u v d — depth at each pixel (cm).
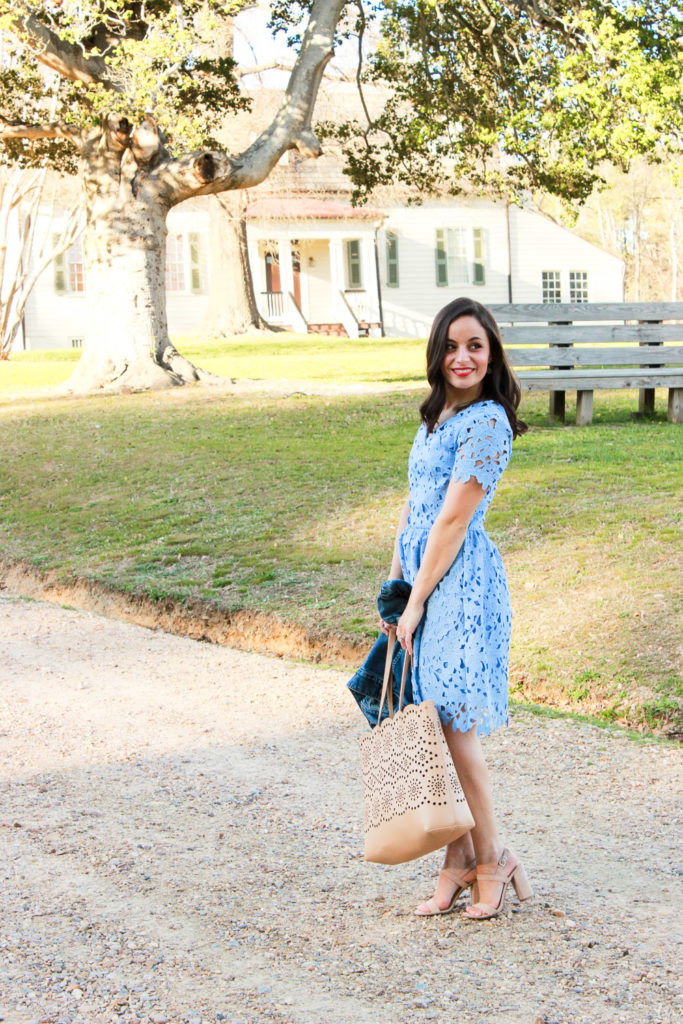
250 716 530
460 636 305
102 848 371
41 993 271
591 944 293
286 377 1891
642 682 539
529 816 394
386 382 1773
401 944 297
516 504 852
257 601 730
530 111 1639
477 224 3788
